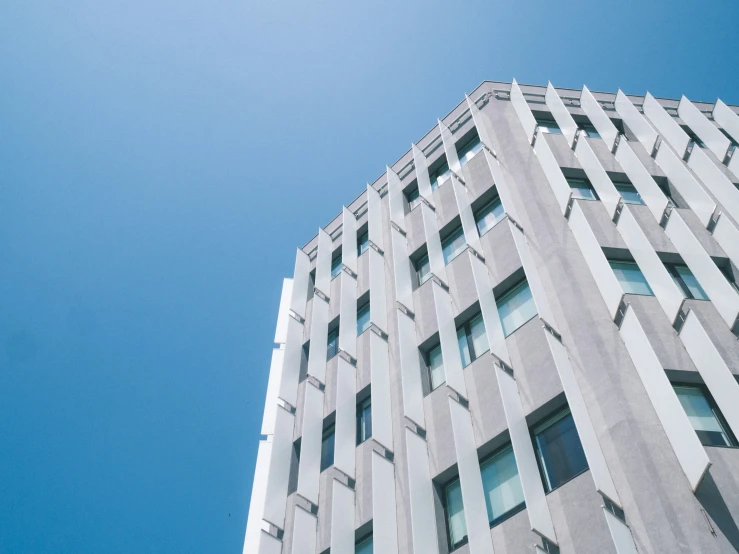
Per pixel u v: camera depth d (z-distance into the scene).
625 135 25.62
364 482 18.36
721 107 28.03
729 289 14.61
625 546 10.48
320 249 30.78
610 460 12.26
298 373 25.61
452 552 14.48
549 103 26.06
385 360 20.30
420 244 24.38
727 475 11.31
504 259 19.28
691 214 19.27
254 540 22.44
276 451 21.91
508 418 14.07
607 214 18.48
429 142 29.47
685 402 13.37
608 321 14.89
